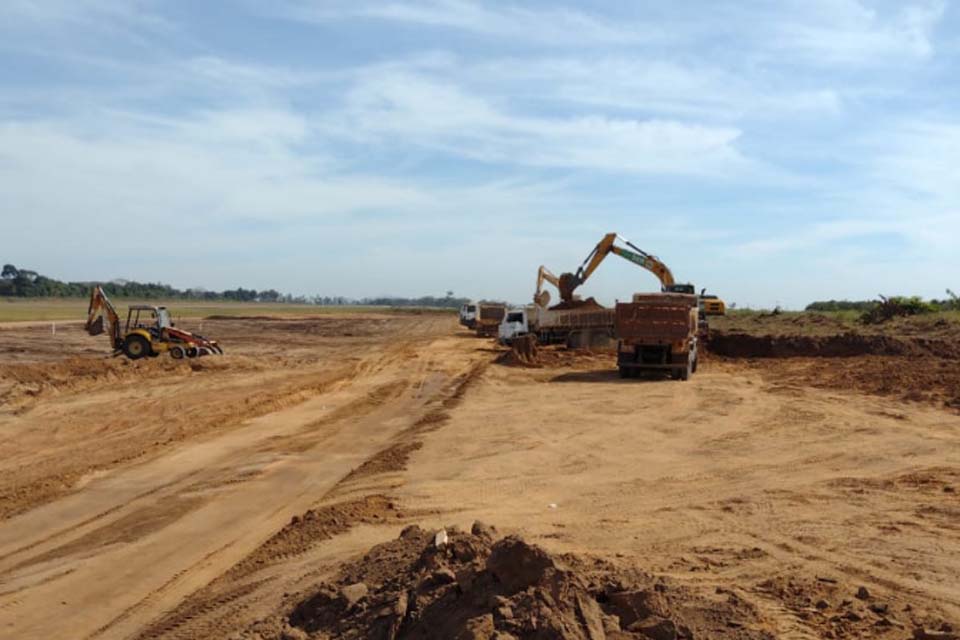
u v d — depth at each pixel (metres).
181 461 16.02
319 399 25.86
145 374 32.00
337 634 6.45
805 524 10.71
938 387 23.89
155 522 11.85
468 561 6.94
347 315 121.25
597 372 33.28
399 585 6.78
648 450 16.62
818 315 59.91
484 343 54.44
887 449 15.96
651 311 30.27
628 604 6.42
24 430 19.59
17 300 150.12
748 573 8.62
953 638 6.41
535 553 6.11
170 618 8.23
